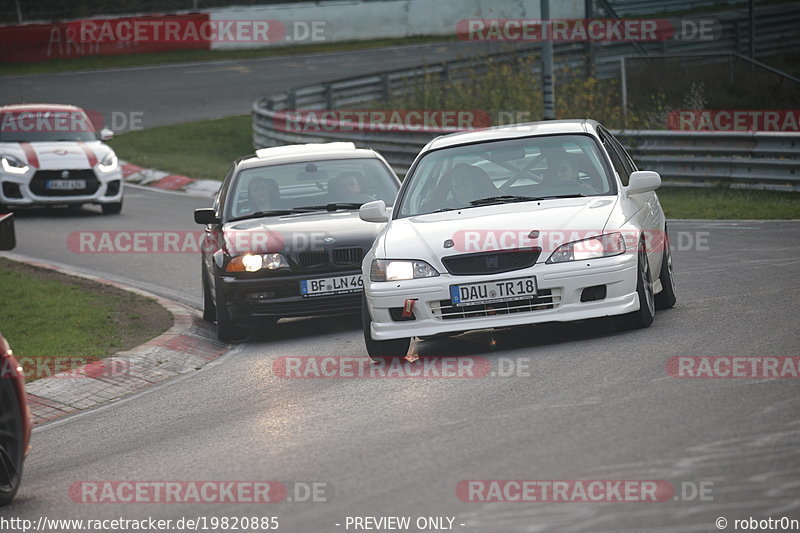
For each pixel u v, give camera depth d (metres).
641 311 29.98
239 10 159.25
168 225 67.31
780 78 106.50
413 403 24.69
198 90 132.50
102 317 41.34
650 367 25.33
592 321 32.56
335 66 142.00
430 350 31.59
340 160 41.88
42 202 70.75
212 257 38.53
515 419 22.02
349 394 26.67
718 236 50.50
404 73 113.12
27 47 153.38
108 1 168.00
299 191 40.62
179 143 106.75
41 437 26.88
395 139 82.56
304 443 22.31
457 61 110.25
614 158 33.25
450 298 29.27
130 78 141.75
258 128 102.19
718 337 27.98
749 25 122.88
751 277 38.25
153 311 42.56
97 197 71.56
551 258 29.09
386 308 29.78
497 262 29.20
